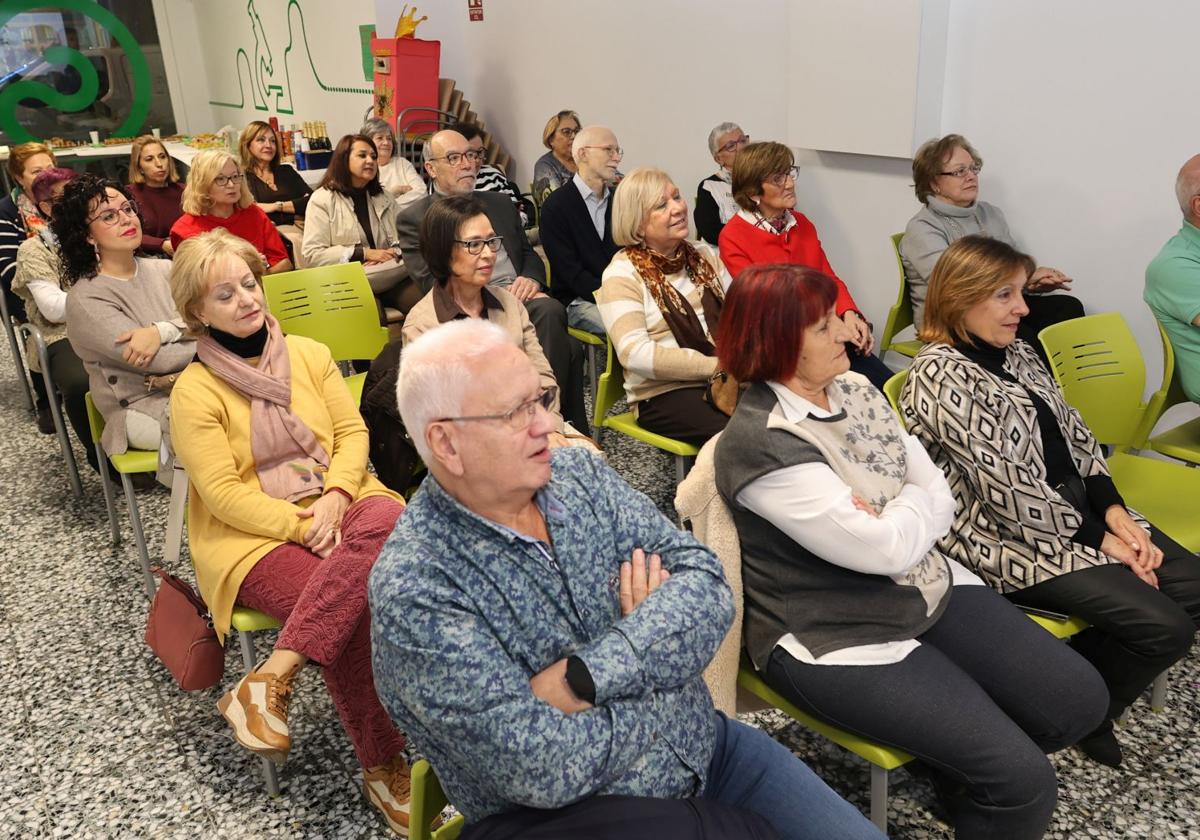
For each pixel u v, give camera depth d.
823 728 1.62
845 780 1.98
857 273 4.14
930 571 1.71
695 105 4.70
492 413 1.18
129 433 2.66
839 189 4.09
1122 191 3.17
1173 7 2.90
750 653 1.69
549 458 1.25
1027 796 1.45
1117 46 3.07
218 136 8.71
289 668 1.80
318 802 2.01
